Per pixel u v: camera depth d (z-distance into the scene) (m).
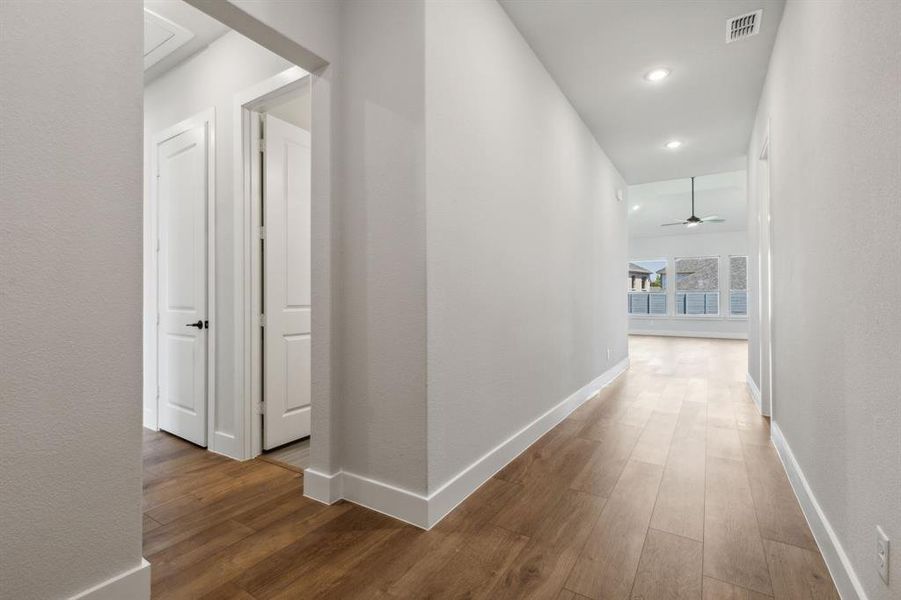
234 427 2.66
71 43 1.21
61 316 1.19
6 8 1.10
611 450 2.78
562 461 2.58
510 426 2.61
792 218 2.32
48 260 1.16
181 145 3.02
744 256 10.73
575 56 2.98
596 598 1.40
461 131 2.10
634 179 6.00
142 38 1.36
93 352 1.25
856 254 1.34
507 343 2.57
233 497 2.13
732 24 2.64
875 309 1.20
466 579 1.50
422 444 1.85
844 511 1.45
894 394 1.08
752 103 3.68
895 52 1.07
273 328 2.76
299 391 2.94
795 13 2.20
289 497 2.12
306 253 2.98
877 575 1.17
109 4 1.29
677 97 3.58
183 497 2.13
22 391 1.12
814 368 1.86
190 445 2.90
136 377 1.33
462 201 2.10
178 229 3.04
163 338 3.16
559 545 1.70
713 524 1.86
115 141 1.30
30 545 1.13
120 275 1.30
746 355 7.59
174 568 1.57
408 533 1.79
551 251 3.25
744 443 2.92
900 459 1.05
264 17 1.75
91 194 1.25
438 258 1.91
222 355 2.74
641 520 1.89
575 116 3.79
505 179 2.54
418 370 1.86
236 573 1.54
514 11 2.53
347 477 2.07
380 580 1.50
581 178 3.98
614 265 5.34
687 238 11.42
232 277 2.70
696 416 3.59
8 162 1.10
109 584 1.26
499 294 2.47
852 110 1.37
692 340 10.52
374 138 1.98
